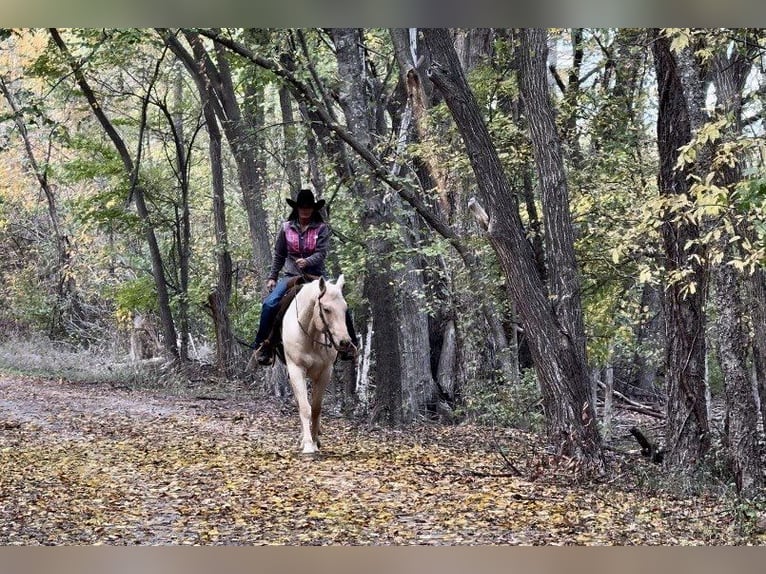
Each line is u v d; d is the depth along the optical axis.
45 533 8.13
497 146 16.56
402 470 11.68
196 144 37.75
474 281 17.45
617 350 19.00
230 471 11.23
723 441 12.60
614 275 15.54
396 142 18.53
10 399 19.61
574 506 9.88
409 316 20.64
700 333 12.77
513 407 18.05
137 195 28.14
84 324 37.03
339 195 20.28
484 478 11.55
